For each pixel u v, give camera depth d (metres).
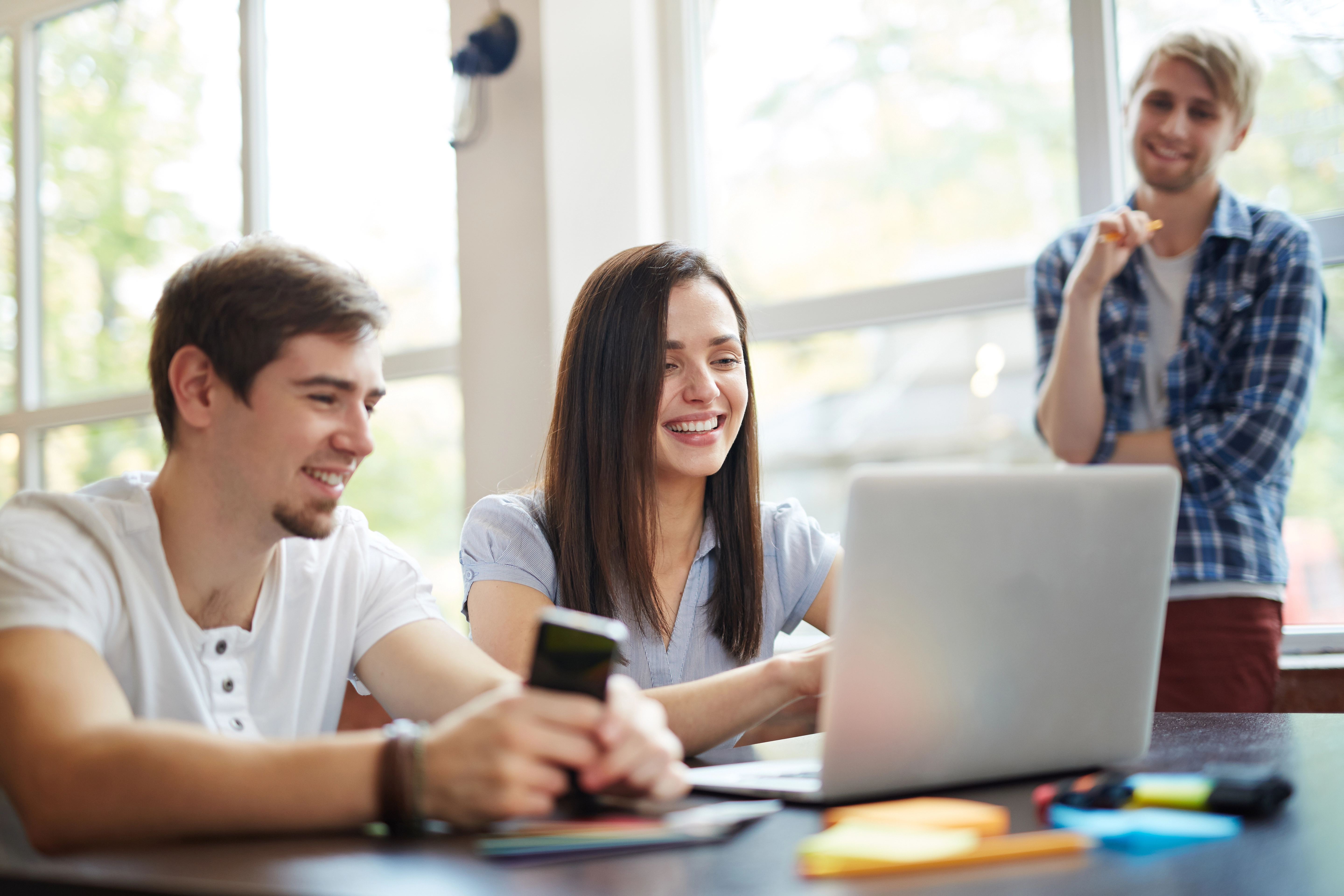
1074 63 2.38
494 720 0.74
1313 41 2.09
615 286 1.51
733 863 0.66
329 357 0.97
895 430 2.61
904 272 2.59
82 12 3.72
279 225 3.36
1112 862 0.65
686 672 1.50
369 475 3.16
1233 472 1.85
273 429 0.97
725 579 1.53
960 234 2.52
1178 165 1.96
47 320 3.76
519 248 2.72
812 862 0.63
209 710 1.05
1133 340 2.00
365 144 3.21
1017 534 0.85
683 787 0.80
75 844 0.74
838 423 2.66
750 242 2.78
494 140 2.76
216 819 0.72
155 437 3.54
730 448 1.53
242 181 3.39
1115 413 1.98
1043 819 0.76
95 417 3.60
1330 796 0.80
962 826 0.72
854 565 0.79
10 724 0.80
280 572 1.12
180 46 3.54
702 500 1.56
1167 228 2.02
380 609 1.21
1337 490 2.13
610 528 1.47
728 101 2.82
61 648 0.87
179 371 0.99
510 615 1.44
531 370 2.70
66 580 0.94
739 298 1.59
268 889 0.60
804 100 2.72
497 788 0.72
